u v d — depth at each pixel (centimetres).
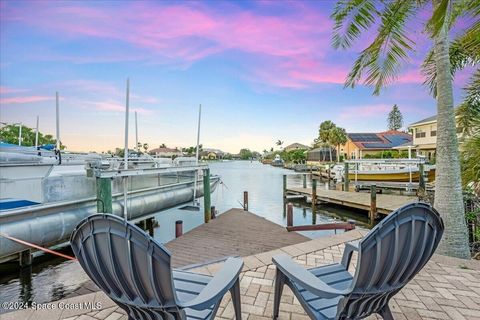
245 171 3897
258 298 239
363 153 3072
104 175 523
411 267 146
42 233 466
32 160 495
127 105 593
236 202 1357
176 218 959
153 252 122
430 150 2161
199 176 955
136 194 668
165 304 131
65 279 473
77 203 538
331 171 2206
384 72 477
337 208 1212
